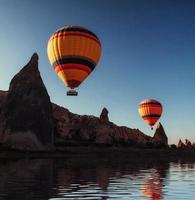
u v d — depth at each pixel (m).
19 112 74.31
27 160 48.78
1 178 23.61
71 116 113.44
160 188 19.44
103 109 119.88
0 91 93.75
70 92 39.91
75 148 79.62
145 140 134.75
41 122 74.81
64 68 42.66
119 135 123.62
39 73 81.62
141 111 89.56
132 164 44.59
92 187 19.56
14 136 71.50
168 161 55.81
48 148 73.38
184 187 19.95
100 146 95.00
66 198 15.44
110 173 29.64
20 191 17.12
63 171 31.06
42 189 18.19
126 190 18.41
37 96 77.19
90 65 42.97
